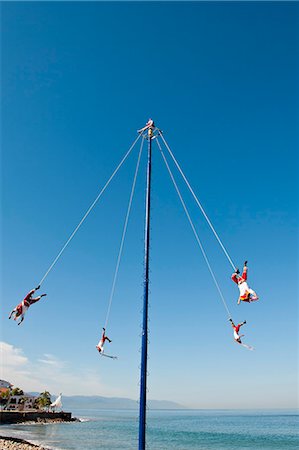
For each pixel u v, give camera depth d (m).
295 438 81.56
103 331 17.84
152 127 18.73
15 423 103.62
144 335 14.89
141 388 14.25
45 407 133.38
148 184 17.70
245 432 99.69
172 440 74.94
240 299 15.79
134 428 108.38
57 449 50.31
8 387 135.75
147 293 15.50
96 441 66.69
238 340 15.87
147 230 16.64
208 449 60.09
